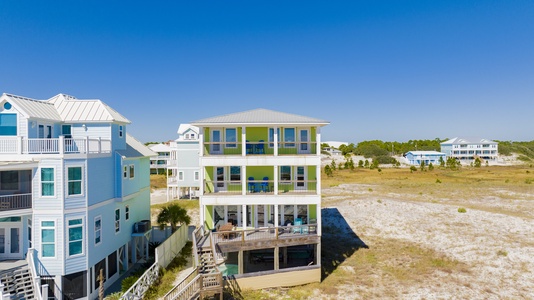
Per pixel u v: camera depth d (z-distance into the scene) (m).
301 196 22.47
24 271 18.02
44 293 16.75
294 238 21.67
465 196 50.62
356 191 56.84
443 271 23.58
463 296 19.91
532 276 22.39
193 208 43.31
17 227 19.53
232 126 23.78
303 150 24.95
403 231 32.97
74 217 18.95
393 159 123.94
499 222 34.38
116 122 23.72
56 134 22.64
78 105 23.86
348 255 27.11
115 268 23.27
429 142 179.75
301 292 20.58
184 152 48.28
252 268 22.81
